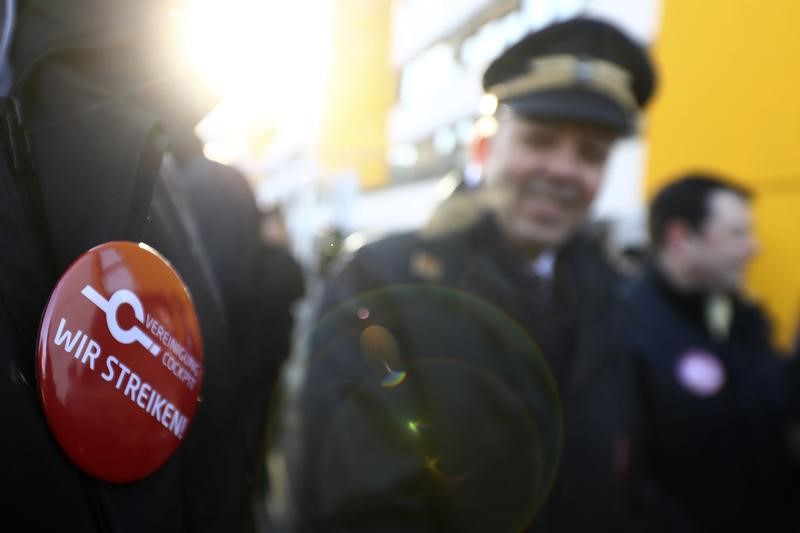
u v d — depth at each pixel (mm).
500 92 1116
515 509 958
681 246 1700
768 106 4289
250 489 693
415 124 12578
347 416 890
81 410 400
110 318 426
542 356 1022
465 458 919
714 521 1517
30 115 456
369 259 992
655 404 1522
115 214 464
